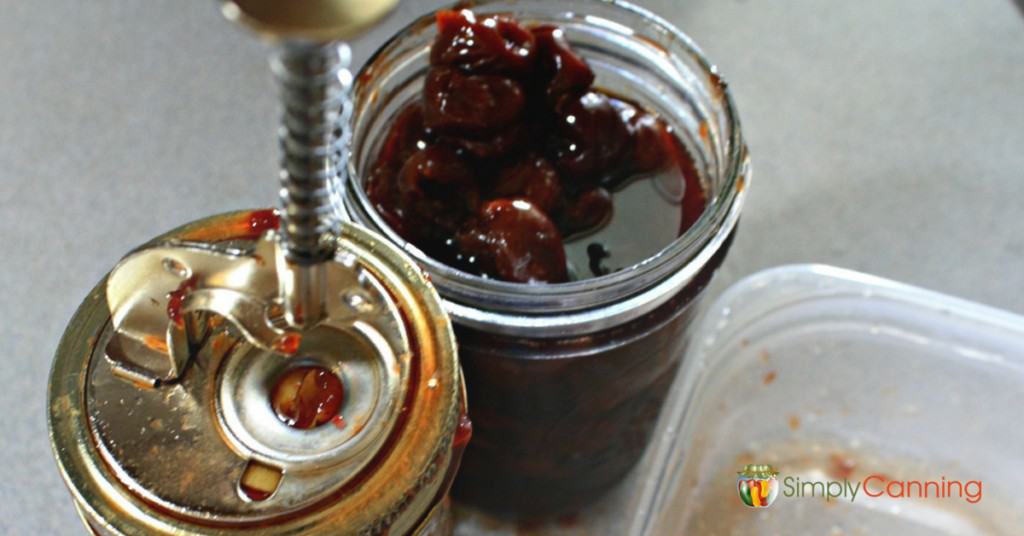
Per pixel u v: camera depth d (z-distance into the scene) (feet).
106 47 2.06
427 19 1.58
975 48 2.19
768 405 1.87
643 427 1.69
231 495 1.30
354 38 1.11
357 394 1.34
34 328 1.82
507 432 1.60
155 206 1.91
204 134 1.97
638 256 1.55
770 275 1.85
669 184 1.60
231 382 1.34
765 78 2.12
